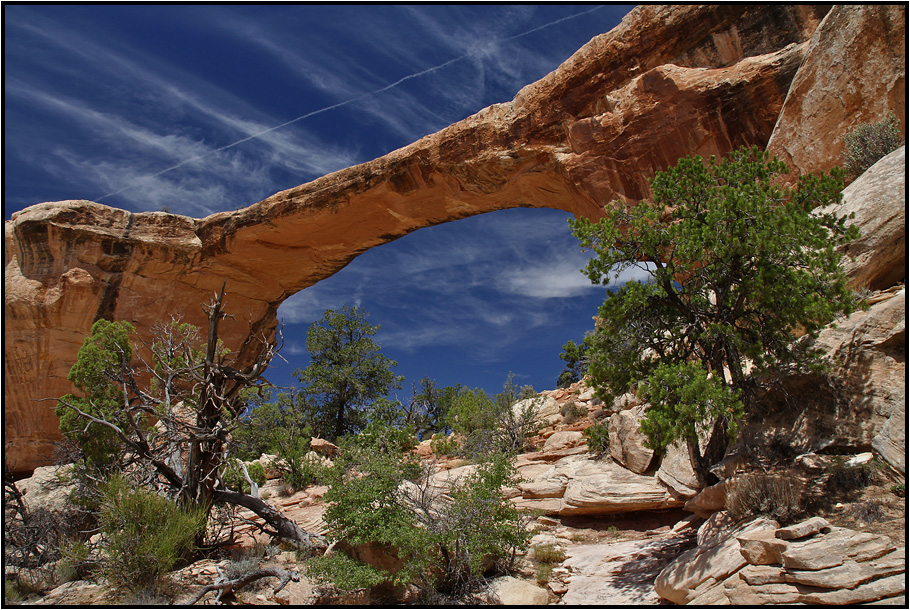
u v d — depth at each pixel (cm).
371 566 783
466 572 784
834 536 545
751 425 811
